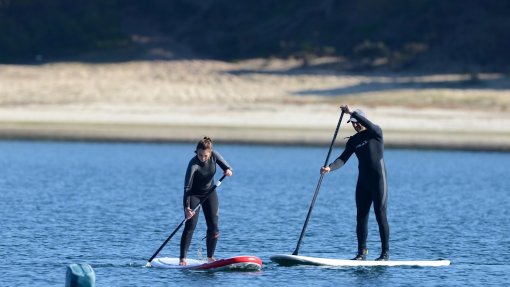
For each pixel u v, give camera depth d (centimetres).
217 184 5359
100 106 19225
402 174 12212
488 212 8519
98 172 11906
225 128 16988
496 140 16250
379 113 18238
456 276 5456
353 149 5584
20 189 9875
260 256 6050
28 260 5778
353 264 5638
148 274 5375
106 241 6562
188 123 17400
